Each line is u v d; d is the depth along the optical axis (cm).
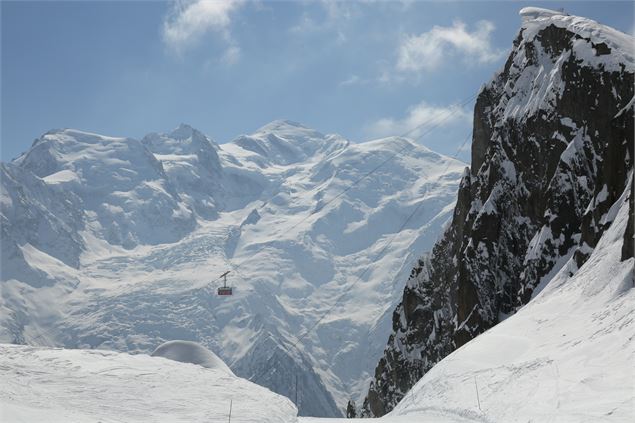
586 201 7712
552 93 8750
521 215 8988
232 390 4072
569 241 7744
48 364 4206
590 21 8906
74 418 2505
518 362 4841
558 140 8419
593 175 7731
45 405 2791
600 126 7806
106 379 3869
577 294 5938
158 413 3083
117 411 3008
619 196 6544
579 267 6762
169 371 4397
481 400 3869
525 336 5756
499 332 6169
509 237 9069
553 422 2577
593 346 3969
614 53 7956
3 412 2330
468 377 4944
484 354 5600
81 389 3488
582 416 2534
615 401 2694
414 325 12350
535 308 6419
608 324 4509
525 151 9100
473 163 11425
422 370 11756
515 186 9156
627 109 6631
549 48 9469
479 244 9262
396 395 12231
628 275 5150
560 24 9319
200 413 3172
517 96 9688
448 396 4603
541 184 8675
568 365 3725
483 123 11250
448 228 12250
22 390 3112
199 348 7400
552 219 7969
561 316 5697
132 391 3581
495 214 9262
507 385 3872
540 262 7919
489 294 8962
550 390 3219
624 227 5969
